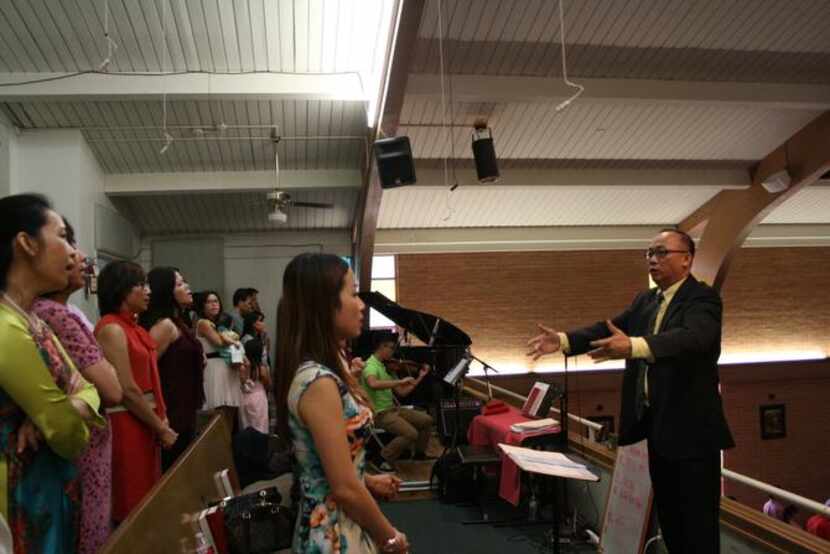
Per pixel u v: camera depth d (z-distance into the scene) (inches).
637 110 281.3
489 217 387.5
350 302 58.3
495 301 426.9
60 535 61.7
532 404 178.7
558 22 215.3
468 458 165.3
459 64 228.5
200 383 128.7
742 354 458.6
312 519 53.6
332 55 217.8
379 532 52.6
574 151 306.8
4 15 193.9
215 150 282.8
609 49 231.8
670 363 83.9
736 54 242.5
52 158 252.4
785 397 452.4
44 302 74.5
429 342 241.6
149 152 279.4
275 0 197.8
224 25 204.1
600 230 413.7
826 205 418.3
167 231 352.2
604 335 101.0
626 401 92.1
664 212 398.0
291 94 221.5
